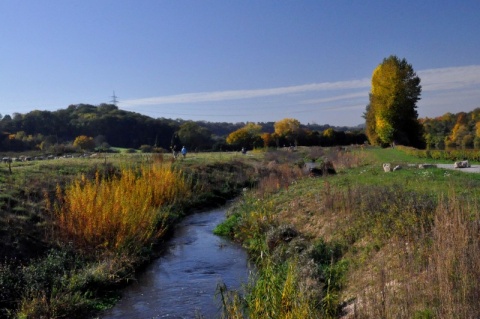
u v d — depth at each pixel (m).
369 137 80.19
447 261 8.22
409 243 10.42
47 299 12.54
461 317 6.86
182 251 19.11
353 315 8.40
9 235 15.45
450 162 34.50
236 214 23.84
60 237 16.75
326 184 21.50
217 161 44.91
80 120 95.75
